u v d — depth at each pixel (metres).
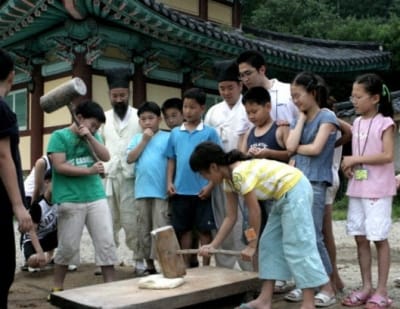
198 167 3.40
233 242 4.34
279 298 3.98
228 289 3.63
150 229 4.88
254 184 3.28
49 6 8.74
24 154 11.23
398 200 11.94
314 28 23.20
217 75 4.57
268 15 24.28
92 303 3.17
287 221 3.33
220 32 10.47
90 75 9.73
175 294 3.37
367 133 3.71
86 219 4.20
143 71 10.55
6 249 2.84
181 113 5.02
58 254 4.12
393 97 12.77
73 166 4.06
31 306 3.96
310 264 3.29
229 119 4.48
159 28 9.46
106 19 9.28
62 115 10.31
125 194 5.04
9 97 11.78
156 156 4.78
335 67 14.74
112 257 4.22
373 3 31.83
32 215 4.85
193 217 4.49
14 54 10.77
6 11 8.99
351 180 3.79
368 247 3.82
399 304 3.71
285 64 12.80
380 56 16.59
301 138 3.81
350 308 3.64
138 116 4.97
